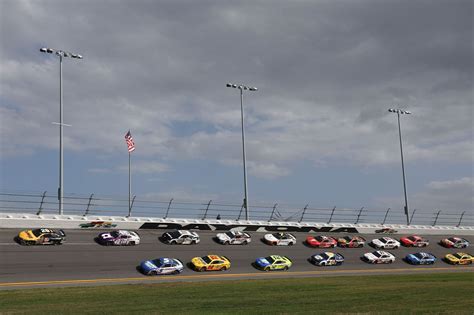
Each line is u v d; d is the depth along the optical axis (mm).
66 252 46688
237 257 54219
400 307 34156
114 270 44031
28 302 30672
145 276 43531
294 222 74438
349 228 76688
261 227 68250
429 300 37844
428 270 60781
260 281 44438
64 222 55000
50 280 39094
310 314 29953
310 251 61344
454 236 86438
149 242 54094
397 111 87750
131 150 66562
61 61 58594
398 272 57625
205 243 57312
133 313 28531
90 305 30531
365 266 59250
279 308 32062
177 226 61906
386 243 69125
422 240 74125
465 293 42469
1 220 51312
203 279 44531
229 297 35469
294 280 45906
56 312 27953
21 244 46844
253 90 73188
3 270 40219
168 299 33594
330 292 39719
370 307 33875
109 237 50688
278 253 58250
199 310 30266
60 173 56781
